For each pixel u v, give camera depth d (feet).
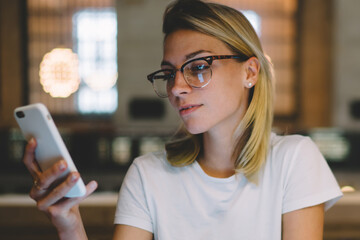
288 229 3.68
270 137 3.96
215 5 3.80
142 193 3.94
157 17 21.88
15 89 22.77
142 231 3.88
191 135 3.97
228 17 3.76
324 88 22.84
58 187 2.99
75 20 22.31
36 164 3.15
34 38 22.63
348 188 8.73
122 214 3.92
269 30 22.74
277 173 3.78
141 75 22.03
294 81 23.00
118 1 21.86
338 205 7.45
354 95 22.36
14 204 7.68
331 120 22.61
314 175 3.71
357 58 22.36
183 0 3.78
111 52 22.31
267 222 3.73
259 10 22.56
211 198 3.78
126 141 20.08
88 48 22.39
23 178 19.03
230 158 3.94
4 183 18.24
